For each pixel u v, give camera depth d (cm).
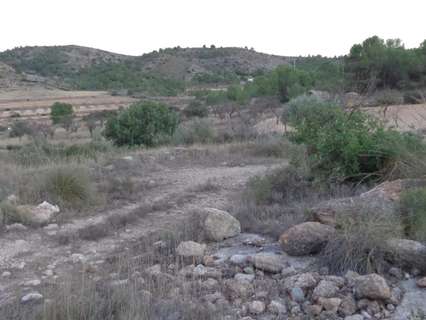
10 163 1394
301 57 7650
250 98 5244
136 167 1295
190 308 414
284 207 733
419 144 833
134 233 715
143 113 2261
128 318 391
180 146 1927
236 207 770
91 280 476
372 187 776
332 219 554
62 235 697
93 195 902
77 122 6134
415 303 414
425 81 2855
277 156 1506
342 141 834
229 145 1728
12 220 760
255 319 415
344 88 1188
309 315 416
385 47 3172
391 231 503
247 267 509
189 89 9375
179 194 974
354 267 473
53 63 12800
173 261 556
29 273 565
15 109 7744
